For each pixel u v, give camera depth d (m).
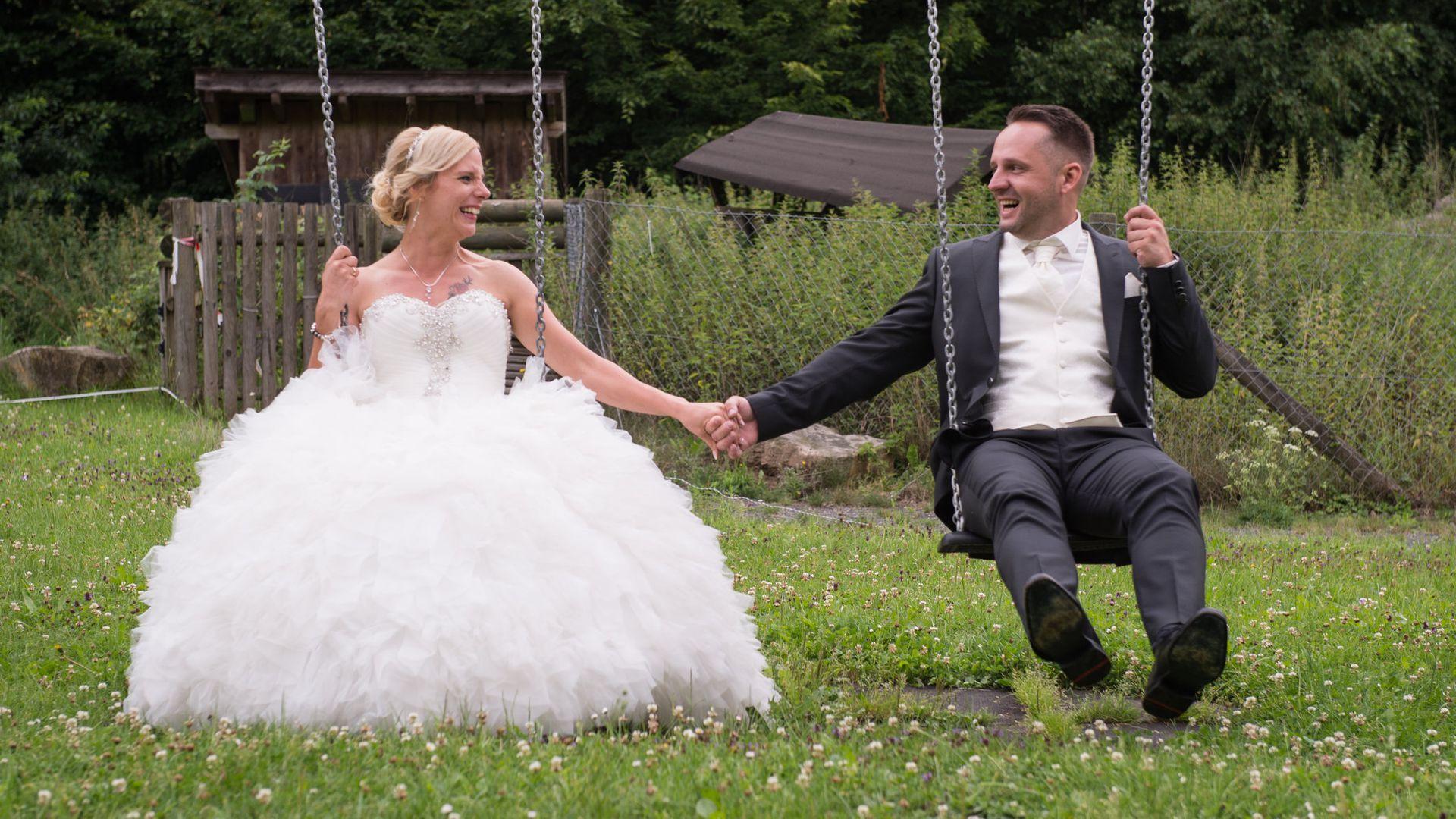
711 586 4.11
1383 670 4.71
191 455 8.88
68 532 6.51
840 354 4.46
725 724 3.90
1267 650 4.94
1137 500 3.80
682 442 9.98
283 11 22.53
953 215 11.19
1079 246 4.34
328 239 10.45
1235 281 10.50
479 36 23.05
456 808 2.92
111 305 13.46
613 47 23.45
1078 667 3.54
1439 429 9.88
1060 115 4.31
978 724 4.16
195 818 2.86
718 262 10.52
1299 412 9.51
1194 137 22.41
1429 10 23.86
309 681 3.63
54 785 2.99
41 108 21.39
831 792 3.09
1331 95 22.34
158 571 4.03
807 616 5.36
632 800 2.99
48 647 4.62
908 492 9.54
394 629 3.62
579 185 24.03
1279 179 13.14
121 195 21.89
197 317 11.01
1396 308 10.24
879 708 4.19
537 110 4.64
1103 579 6.49
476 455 3.97
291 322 10.34
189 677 3.71
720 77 23.56
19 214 16.75
